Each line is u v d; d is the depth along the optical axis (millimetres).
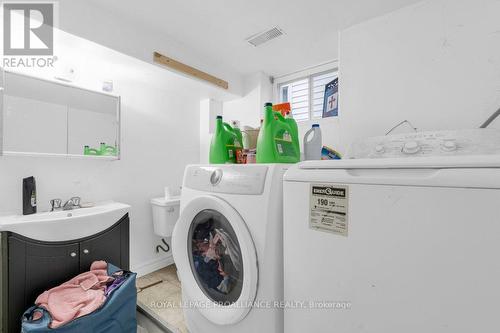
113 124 1872
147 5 1501
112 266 1397
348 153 1039
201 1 1469
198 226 1094
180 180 2389
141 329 1324
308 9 1543
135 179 2043
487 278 415
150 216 2135
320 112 2334
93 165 1793
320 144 1234
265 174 818
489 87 1014
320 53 2102
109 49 1560
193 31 1790
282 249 793
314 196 655
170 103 2324
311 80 2396
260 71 2451
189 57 2027
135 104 2053
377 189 540
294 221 703
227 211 854
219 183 938
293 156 1080
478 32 1042
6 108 1418
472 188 431
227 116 2732
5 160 1425
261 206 796
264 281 777
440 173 469
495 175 416
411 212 493
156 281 1891
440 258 459
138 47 1697
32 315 1009
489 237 415
